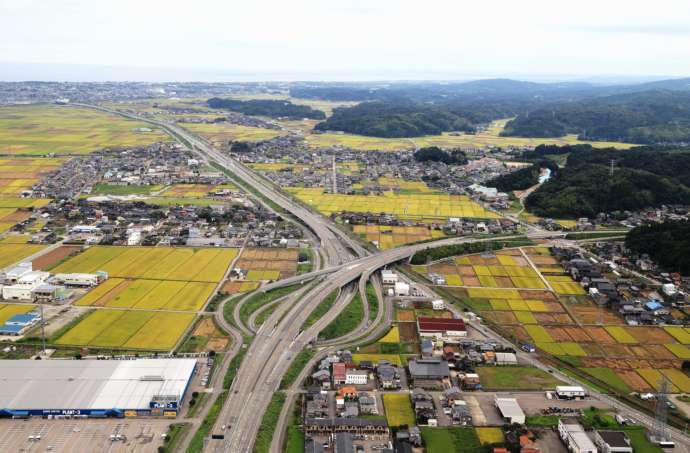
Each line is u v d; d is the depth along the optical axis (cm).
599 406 13988
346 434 12362
